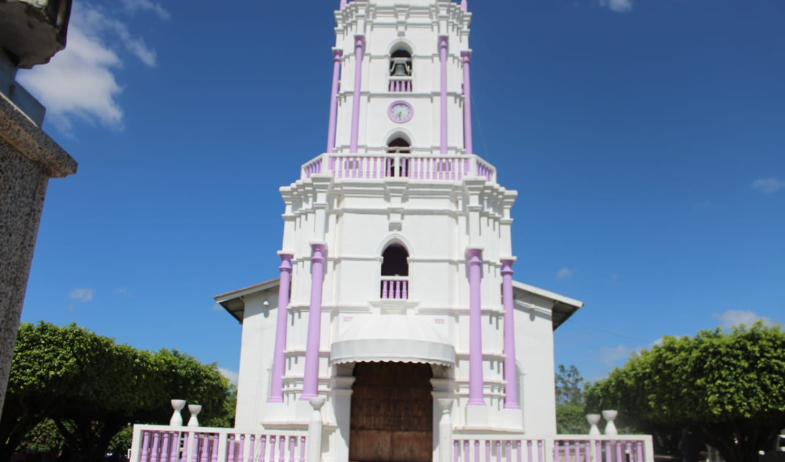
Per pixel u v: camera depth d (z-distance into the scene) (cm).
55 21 557
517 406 2342
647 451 1809
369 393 2372
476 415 2219
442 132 2803
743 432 3266
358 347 2152
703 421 3250
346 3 3155
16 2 521
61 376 2694
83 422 3625
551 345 2995
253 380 3062
